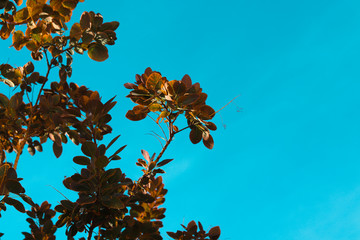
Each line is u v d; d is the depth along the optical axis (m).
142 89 1.49
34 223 1.42
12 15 1.42
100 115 1.31
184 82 1.50
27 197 1.28
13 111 1.40
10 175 1.22
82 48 1.41
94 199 1.24
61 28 1.43
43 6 1.40
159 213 1.51
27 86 1.45
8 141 1.45
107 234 1.34
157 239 1.38
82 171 1.28
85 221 1.30
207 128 1.50
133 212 1.41
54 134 1.41
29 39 1.43
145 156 1.49
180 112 1.47
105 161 1.25
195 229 1.50
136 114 1.52
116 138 1.28
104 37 1.42
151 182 1.52
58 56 1.43
